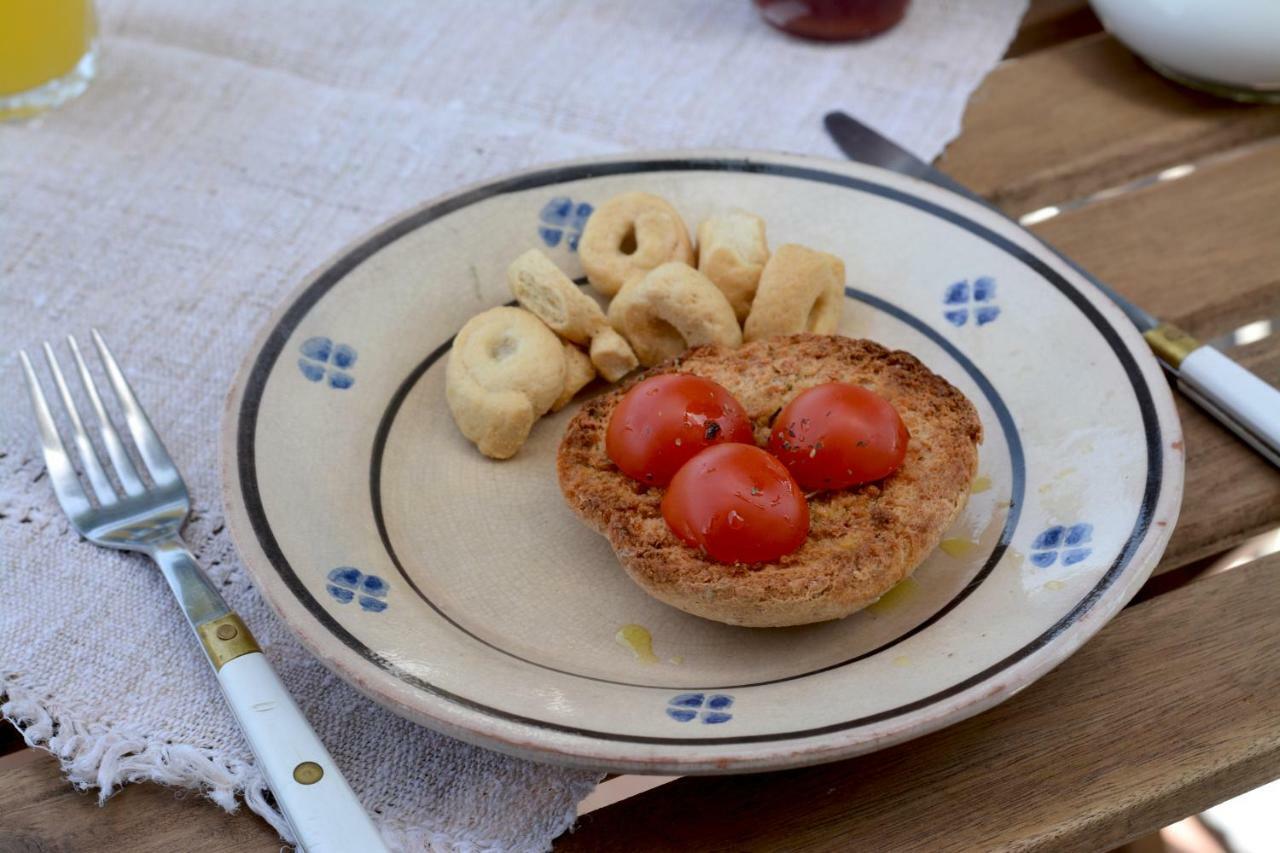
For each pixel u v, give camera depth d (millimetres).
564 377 472
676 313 473
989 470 448
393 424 467
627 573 414
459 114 594
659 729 371
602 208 503
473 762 399
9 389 496
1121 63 603
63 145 583
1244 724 395
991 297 481
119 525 449
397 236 493
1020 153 564
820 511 417
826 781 392
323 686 413
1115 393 443
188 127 591
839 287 483
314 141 583
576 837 388
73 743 400
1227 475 450
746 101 593
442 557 436
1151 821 390
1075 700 402
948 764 393
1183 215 532
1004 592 408
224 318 520
